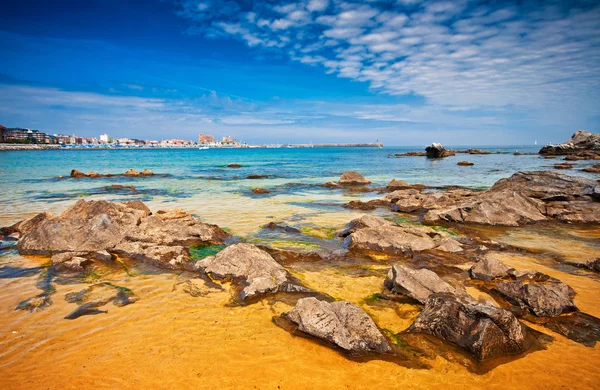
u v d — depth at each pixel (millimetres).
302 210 21234
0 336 7363
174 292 9609
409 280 9344
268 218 18797
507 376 6219
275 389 5883
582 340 7301
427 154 98438
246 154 132250
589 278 10625
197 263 11266
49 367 6414
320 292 9609
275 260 11703
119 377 6160
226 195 27641
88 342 7199
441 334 7277
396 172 50438
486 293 9469
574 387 5969
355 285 10117
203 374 6250
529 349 6973
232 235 15219
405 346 7070
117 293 9508
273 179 41438
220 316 8305
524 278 10188
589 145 82500
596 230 16516
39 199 24703
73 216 15383
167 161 78625
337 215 19703
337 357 6738
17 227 15477
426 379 6137
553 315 8172
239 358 6699
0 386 5898
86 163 66875
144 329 7703
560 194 21078
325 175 46969
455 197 23109
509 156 95438
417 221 18406
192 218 17031
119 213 15516
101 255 12047
